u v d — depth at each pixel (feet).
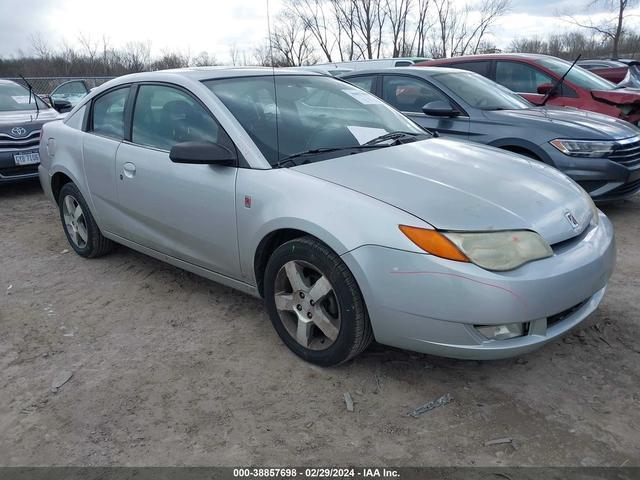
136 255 15.25
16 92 27.45
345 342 8.85
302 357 9.68
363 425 8.09
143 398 8.89
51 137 15.28
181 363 9.87
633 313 11.01
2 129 22.17
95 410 8.65
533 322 8.09
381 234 8.15
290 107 11.44
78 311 12.07
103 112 13.73
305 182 9.19
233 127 10.35
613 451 7.41
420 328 8.10
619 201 19.44
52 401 8.91
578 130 16.37
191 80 11.45
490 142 17.48
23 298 12.85
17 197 23.09
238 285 10.82
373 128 11.75
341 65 41.96
